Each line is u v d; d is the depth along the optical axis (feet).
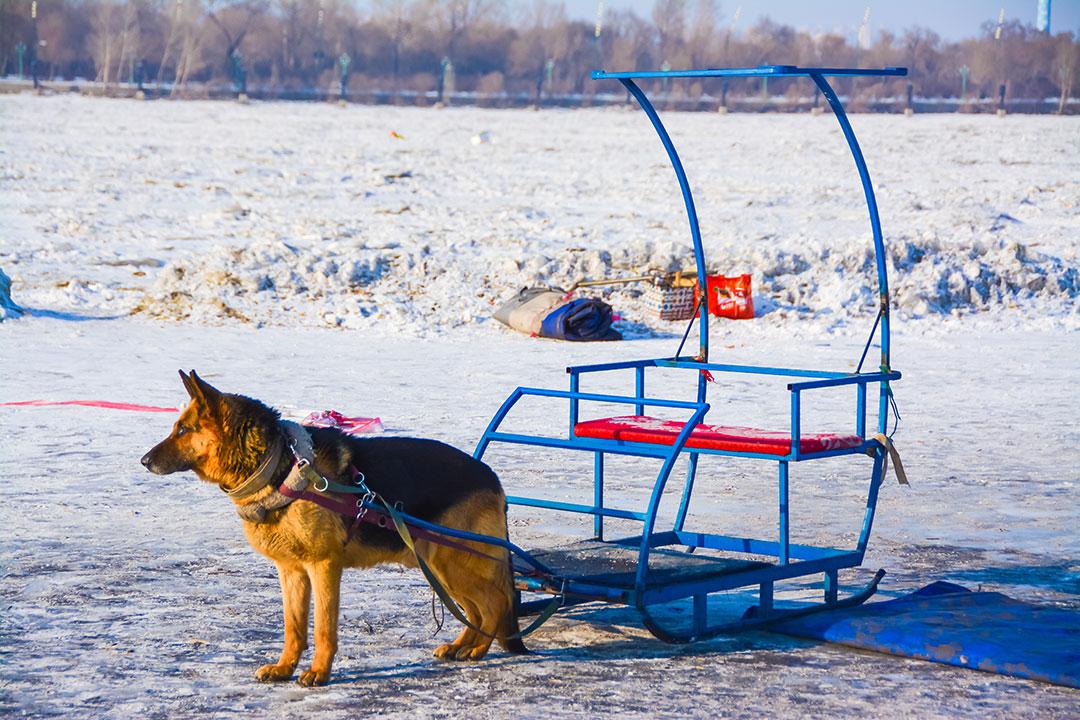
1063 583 25.38
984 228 99.96
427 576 18.88
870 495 23.81
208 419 17.90
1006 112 322.75
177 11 387.75
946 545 28.55
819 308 72.59
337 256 75.56
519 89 410.93
